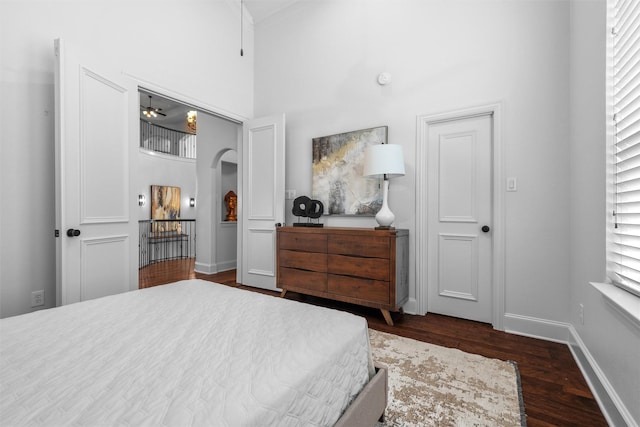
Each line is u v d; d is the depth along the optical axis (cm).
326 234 287
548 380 170
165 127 1031
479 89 260
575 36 210
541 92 234
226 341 100
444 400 147
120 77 258
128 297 153
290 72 383
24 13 215
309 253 299
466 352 203
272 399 71
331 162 341
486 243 263
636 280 131
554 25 230
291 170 382
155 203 838
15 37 211
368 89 321
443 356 195
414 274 289
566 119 224
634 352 118
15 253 212
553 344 218
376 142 310
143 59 287
